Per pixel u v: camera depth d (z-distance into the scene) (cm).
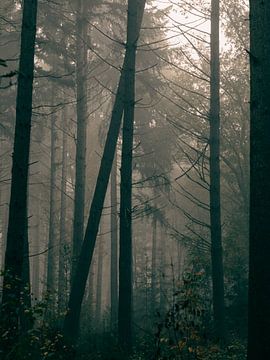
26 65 1070
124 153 1296
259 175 695
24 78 1067
